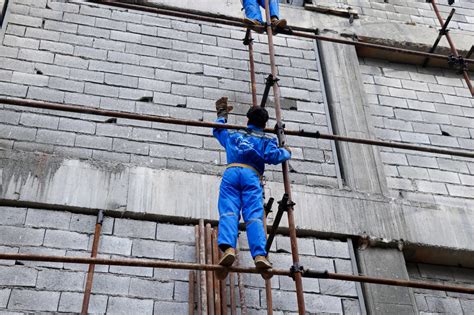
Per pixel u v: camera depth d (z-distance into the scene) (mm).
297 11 10039
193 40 9133
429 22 10664
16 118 7523
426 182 8609
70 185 7070
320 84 9211
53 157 7242
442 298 7609
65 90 8008
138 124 7910
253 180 5816
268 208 6383
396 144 7430
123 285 6559
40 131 7504
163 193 7285
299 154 8266
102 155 7516
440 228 7898
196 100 8438
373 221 7727
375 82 9703
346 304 7027
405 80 9867
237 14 9555
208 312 6383
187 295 6648
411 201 8156
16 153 7156
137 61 8625
